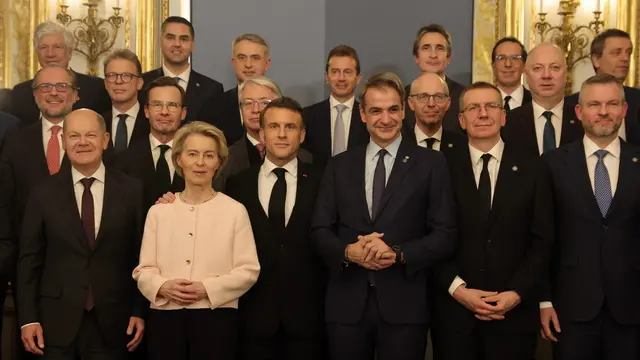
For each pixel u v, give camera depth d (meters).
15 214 4.07
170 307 3.58
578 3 5.69
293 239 3.78
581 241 3.67
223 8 6.08
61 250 3.69
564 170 3.74
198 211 3.68
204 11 6.05
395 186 3.66
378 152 3.75
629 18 5.59
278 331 3.78
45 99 4.18
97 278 3.68
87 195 3.76
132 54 4.64
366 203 3.67
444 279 3.65
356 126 4.73
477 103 3.75
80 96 5.00
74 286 3.66
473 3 5.88
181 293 3.54
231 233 3.66
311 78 6.19
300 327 3.75
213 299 3.55
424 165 3.69
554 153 3.81
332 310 3.67
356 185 3.70
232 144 4.58
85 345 3.66
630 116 4.46
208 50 6.06
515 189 3.69
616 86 3.70
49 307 3.65
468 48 5.92
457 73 5.95
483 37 5.84
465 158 3.80
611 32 4.81
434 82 4.32
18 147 4.13
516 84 5.06
